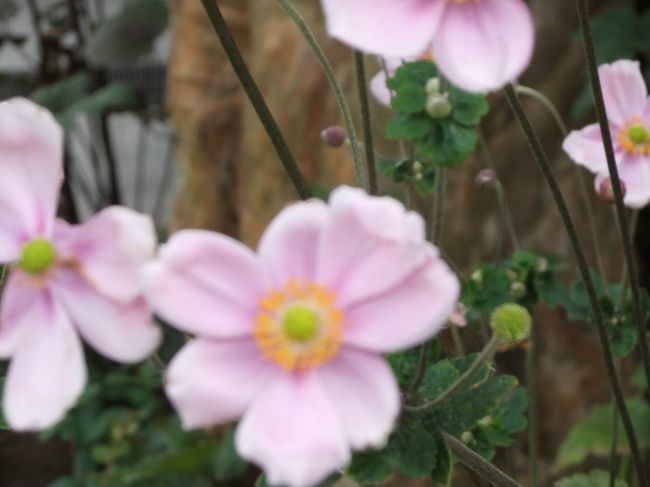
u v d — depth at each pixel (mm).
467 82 416
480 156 1067
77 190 2289
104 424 1453
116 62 1816
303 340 412
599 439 947
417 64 488
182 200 1463
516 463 1076
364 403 410
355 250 415
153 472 1353
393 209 412
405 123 481
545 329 1091
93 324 408
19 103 416
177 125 1441
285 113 1213
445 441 470
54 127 416
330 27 417
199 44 1389
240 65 474
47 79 2041
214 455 1369
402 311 410
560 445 1093
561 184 1091
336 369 414
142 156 2139
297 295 416
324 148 1187
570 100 1103
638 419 949
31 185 417
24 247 410
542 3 1096
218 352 412
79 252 409
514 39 419
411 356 494
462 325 557
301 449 403
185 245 409
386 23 420
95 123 2049
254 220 1298
